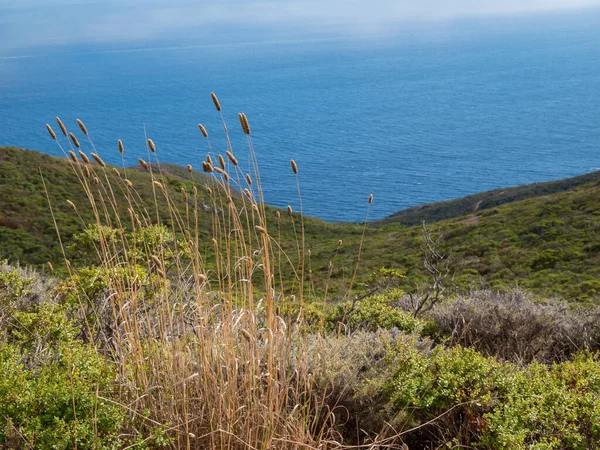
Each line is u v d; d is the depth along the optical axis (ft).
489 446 8.30
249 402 7.64
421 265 87.40
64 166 162.61
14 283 13.19
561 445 8.60
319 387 9.50
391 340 11.76
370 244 125.59
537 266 88.79
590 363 10.63
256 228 7.58
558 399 8.98
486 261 96.53
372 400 9.89
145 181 120.06
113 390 7.94
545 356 14.64
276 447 7.88
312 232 178.09
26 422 6.86
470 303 16.61
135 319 8.18
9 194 134.41
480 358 10.23
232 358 8.07
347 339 11.79
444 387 9.59
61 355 8.84
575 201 124.06
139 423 7.79
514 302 16.89
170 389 7.79
